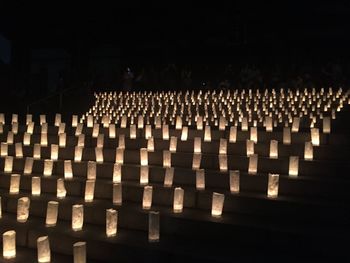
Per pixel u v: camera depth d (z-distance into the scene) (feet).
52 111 45.78
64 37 85.20
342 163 18.92
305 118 28.66
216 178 19.60
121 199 19.02
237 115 35.73
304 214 16.22
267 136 24.23
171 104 43.27
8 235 15.85
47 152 25.79
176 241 15.70
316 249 14.29
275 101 41.04
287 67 76.28
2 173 23.59
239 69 80.53
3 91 55.31
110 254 15.44
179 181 20.47
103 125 31.81
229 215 16.97
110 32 86.07
